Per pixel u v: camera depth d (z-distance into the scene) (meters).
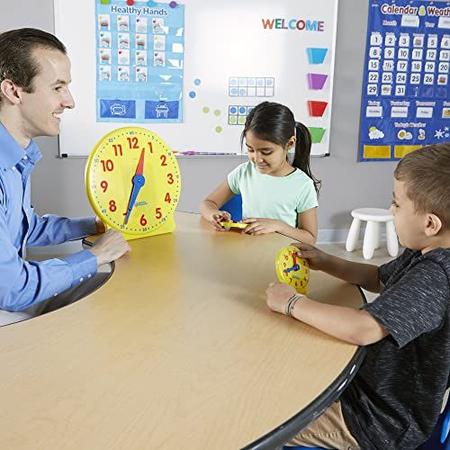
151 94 3.42
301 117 3.63
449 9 3.70
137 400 0.81
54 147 3.37
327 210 3.85
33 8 3.19
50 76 1.31
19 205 1.42
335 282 1.29
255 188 1.98
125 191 1.53
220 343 0.98
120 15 3.29
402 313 0.96
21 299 1.22
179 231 1.65
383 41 3.65
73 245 3.55
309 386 0.86
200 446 0.72
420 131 3.85
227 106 3.53
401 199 1.06
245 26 3.45
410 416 1.08
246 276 1.30
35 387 0.84
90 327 1.03
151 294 1.18
